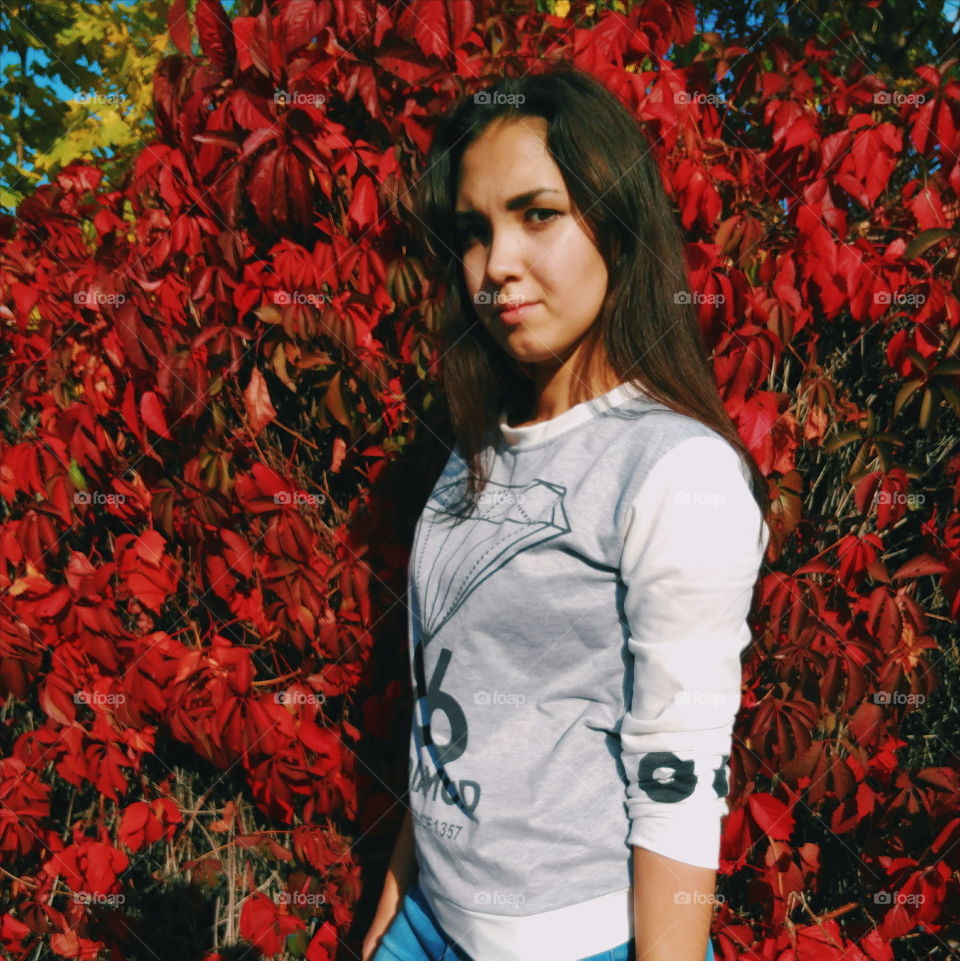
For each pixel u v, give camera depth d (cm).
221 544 128
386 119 120
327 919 139
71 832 155
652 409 77
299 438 129
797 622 113
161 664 128
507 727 77
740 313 112
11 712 157
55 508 131
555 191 79
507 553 77
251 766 133
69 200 137
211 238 120
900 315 121
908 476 120
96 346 130
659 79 114
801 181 117
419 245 121
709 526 67
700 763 66
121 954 146
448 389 100
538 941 72
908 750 138
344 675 129
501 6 128
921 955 137
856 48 149
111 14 251
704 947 67
